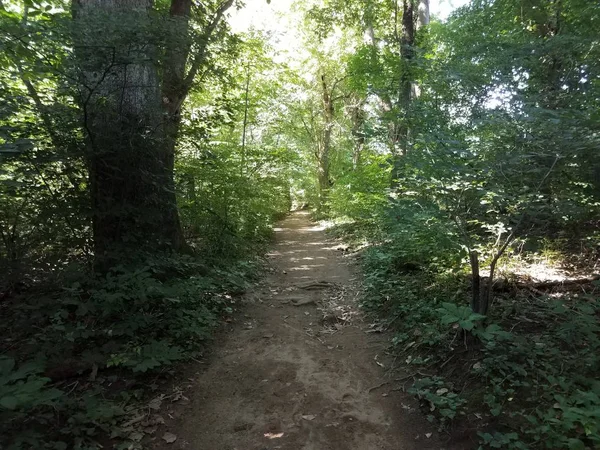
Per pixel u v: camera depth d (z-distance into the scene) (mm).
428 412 3195
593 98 3764
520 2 5449
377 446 2891
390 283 6055
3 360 2373
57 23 3688
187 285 5148
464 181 3420
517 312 4277
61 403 2824
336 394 3570
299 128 20516
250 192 9562
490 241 4695
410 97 6938
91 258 4566
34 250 4285
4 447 2252
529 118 3184
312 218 19797
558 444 2490
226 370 3994
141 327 4207
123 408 3195
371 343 4578
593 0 4699
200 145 6566
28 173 3812
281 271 8266
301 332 4973
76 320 4164
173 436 2977
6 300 4469
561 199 3699
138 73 4926
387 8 12211
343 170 15062
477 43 4824
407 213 4406
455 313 3203
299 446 2902
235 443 2938
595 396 2674
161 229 5758
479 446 2686
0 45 3420
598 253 5555
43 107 3893
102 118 4402
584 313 3715
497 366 3297
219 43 5793
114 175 4594
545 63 4070
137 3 5141
